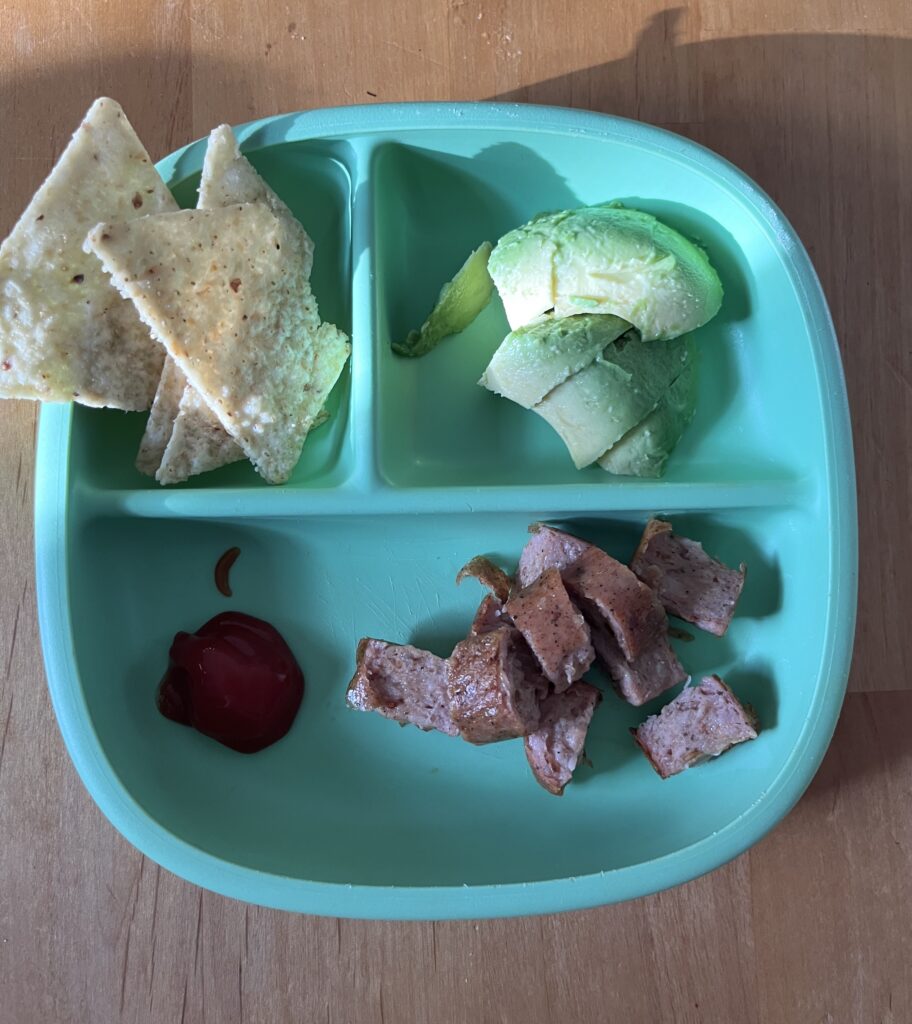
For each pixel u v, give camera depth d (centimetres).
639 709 23
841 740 24
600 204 23
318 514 21
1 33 24
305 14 24
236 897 21
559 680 21
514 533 23
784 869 24
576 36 24
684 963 24
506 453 23
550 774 22
